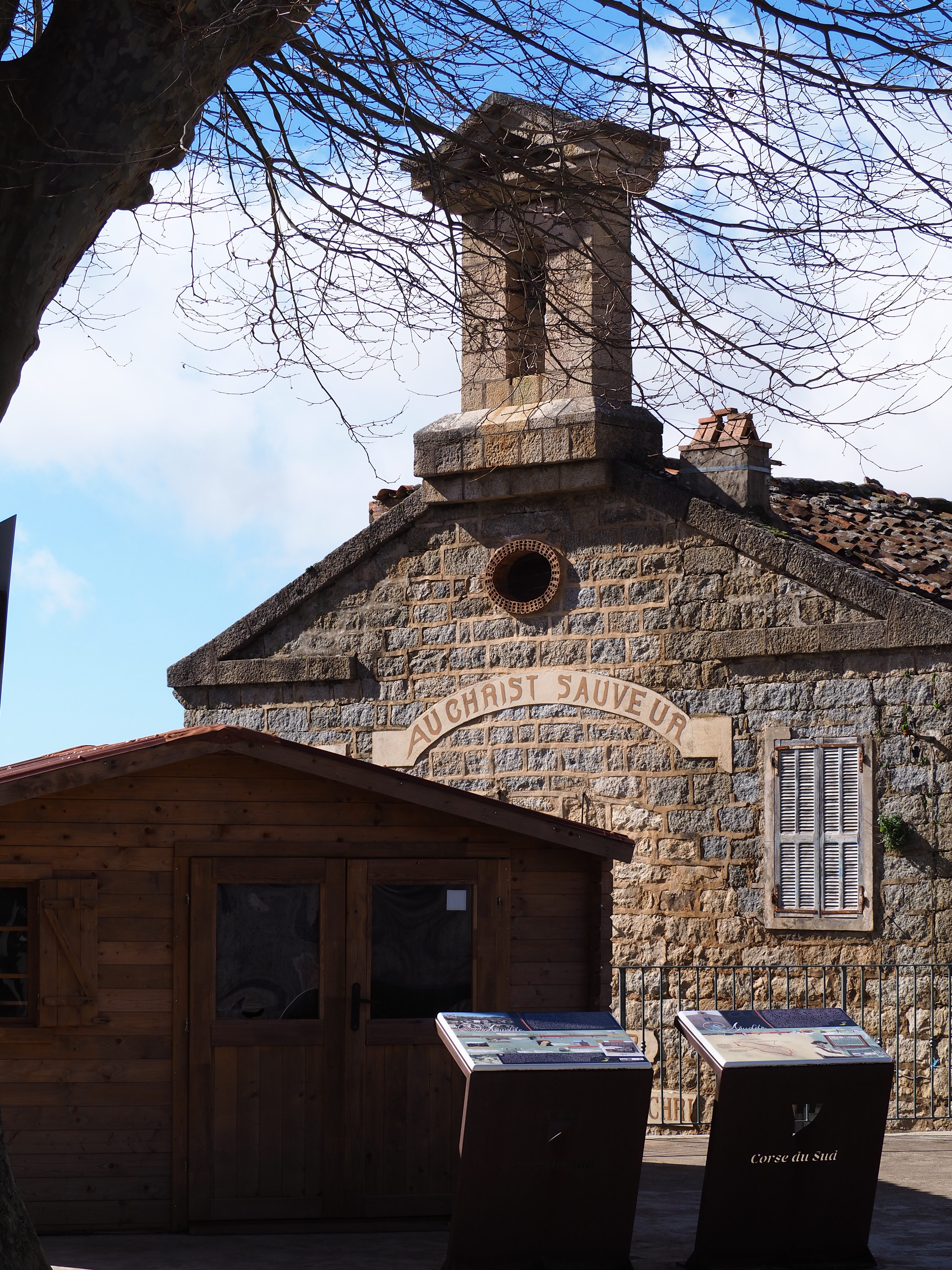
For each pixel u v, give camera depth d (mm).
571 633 15570
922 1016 13352
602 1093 7113
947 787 13414
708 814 14625
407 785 8789
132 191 6773
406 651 16547
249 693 17391
